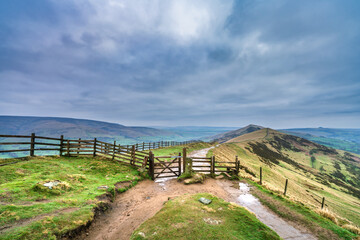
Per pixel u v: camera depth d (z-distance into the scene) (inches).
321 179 3221.0
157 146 1443.2
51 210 245.9
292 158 4488.2
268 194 446.3
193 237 205.8
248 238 213.6
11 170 379.2
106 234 240.8
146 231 218.5
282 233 269.7
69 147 631.8
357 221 1196.5
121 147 628.4
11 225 197.6
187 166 532.7
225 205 306.0
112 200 351.6
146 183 483.5
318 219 319.6
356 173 4259.4
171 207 287.1
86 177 428.1
